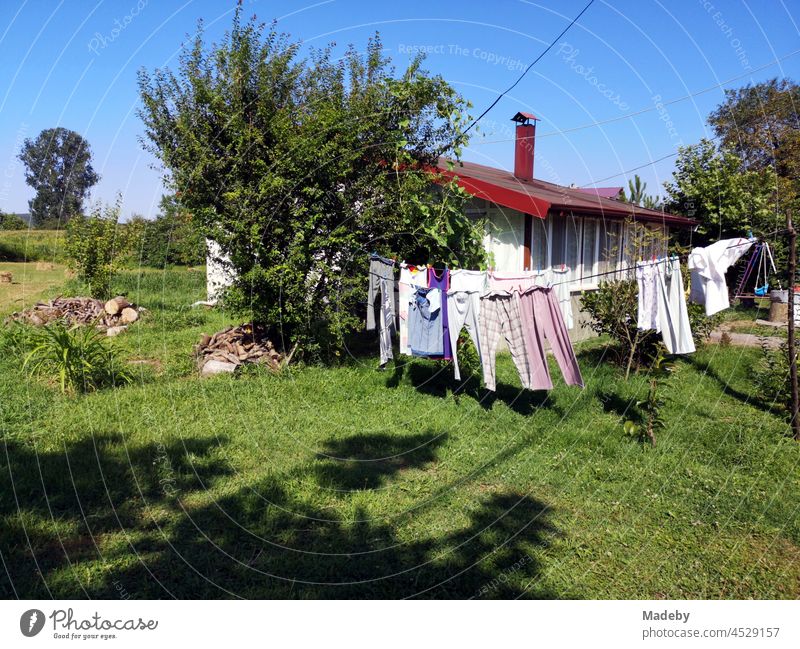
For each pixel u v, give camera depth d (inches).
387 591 130.0
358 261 293.3
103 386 268.7
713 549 148.7
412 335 260.2
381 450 210.2
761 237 206.1
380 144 300.7
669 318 213.6
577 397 269.6
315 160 279.4
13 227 1310.3
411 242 316.2
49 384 266.4
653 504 171.5
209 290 526.9
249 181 290.8
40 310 432.5
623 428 225.6
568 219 404.5
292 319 293.3
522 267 358.0
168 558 137.0
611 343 368.8
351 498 171.3
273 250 288.0
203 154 278.7
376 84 305.6
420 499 171.9
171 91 289.4
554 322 219.5
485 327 231.6
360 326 308.3
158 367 312.3
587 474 191.5
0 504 154.9
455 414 249.1
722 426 235.9
